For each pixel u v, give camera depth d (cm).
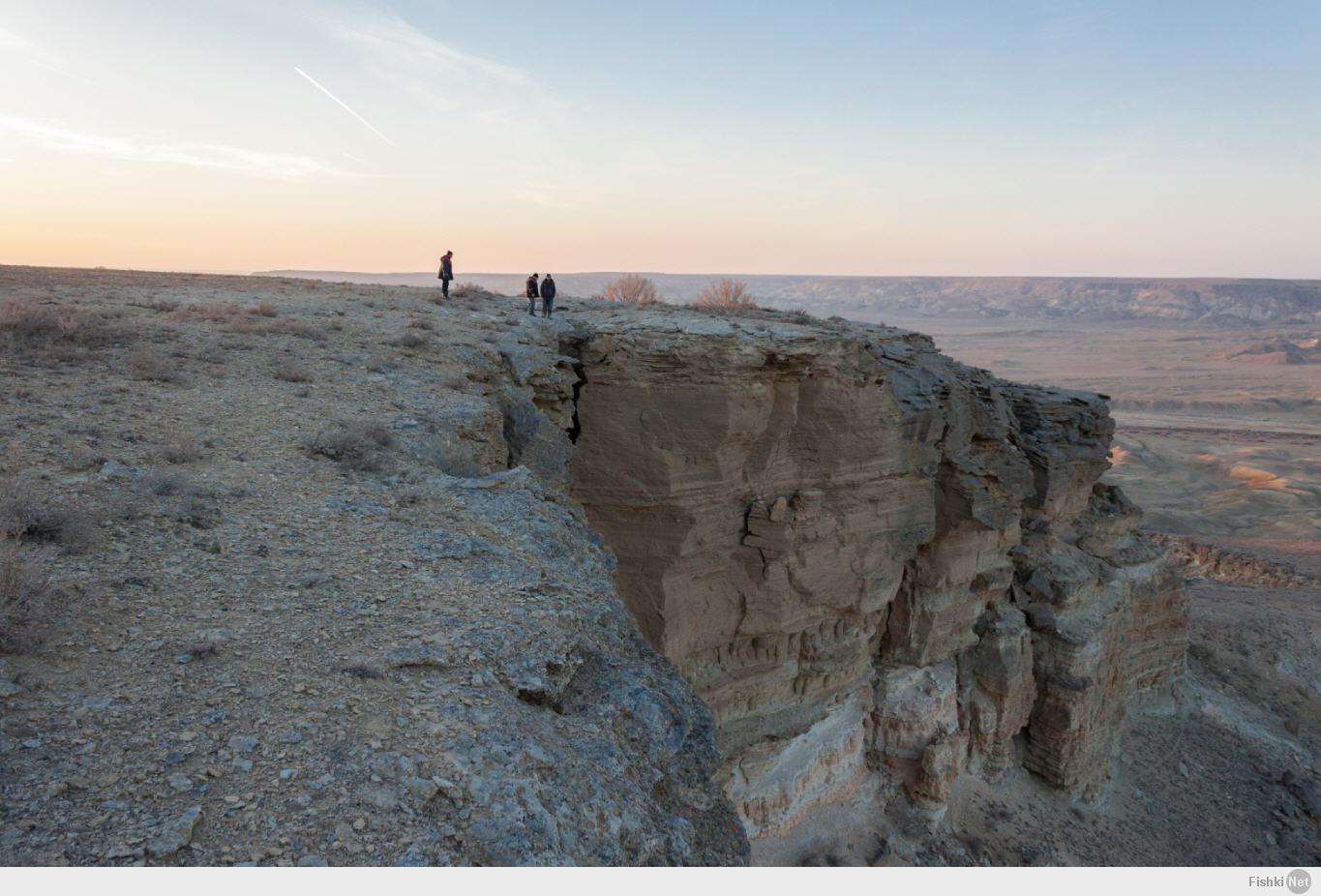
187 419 1295
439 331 2139
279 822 540
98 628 711
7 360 1415
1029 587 3253
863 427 2530
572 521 1346
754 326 2458
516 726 694
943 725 2961
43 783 531
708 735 946
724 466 2341
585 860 604
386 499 1142
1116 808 3166
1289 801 3284
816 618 2648
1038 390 3634
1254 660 4278
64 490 951
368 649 754
